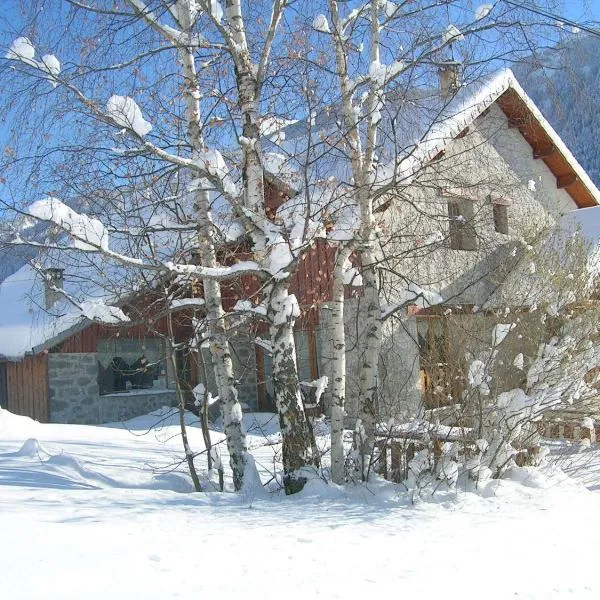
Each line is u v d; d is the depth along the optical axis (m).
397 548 4.97
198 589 3.68
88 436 11.85
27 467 8.13
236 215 7.57
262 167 7.44
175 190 7.80
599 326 7.66
